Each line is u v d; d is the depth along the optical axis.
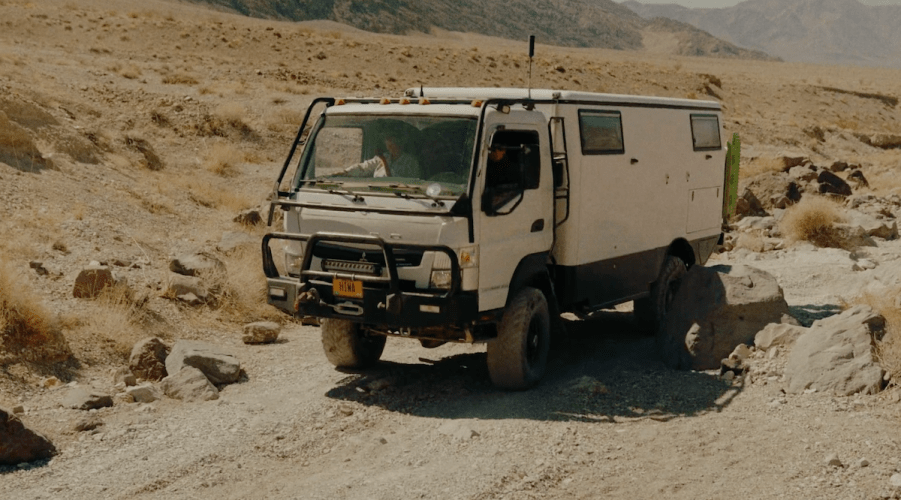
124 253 11.75
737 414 7.39
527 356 8.21
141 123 23.69
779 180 21.42
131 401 7.60
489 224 7.51
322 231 7.70
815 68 131.38
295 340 10.09
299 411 7.53
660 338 9.33
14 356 7.82
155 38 48.03
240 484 6.02
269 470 6.29
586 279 8.91
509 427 7.14
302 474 6.24
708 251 11.94
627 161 9.47
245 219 15.11
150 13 55.84
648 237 10.09
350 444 6.82
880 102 74.00
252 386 8.27
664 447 6.70
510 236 7.83
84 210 13.25
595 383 8.12
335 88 39.09
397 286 7.30
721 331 8.87
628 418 7.40
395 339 10.43
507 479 6.05
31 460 6.29
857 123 64.00
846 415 7.11
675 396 7.93
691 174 11.08
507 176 7.81
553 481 6.07
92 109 23.11
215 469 6.25
